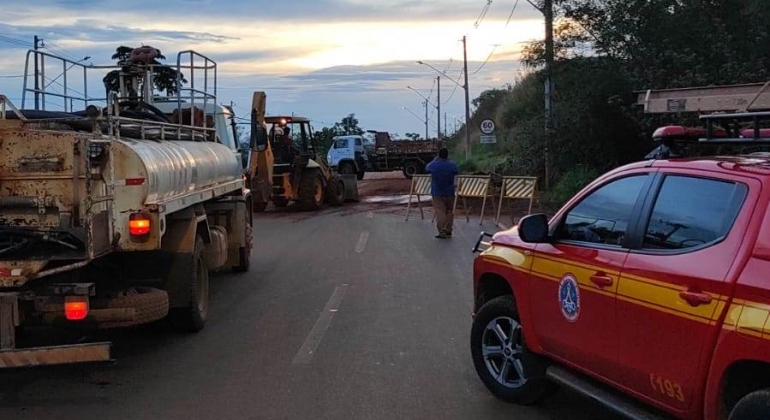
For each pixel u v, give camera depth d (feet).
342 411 18.34
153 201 21.54
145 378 21.24
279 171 76.84
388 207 81.66
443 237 52.65
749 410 11.25
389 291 33.32
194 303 25.63
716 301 12.07
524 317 17.69
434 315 28.53
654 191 14.64
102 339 25.72
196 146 29.37
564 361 16.48
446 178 52.42
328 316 28.58
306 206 78.89
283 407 18.66
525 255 17.84
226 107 42.34
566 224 16.96
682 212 13.79
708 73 57.57
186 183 25.89
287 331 26.43
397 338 25.18
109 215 20.35
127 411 18.53
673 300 12.95
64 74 30.12
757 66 55.62
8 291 19.22
